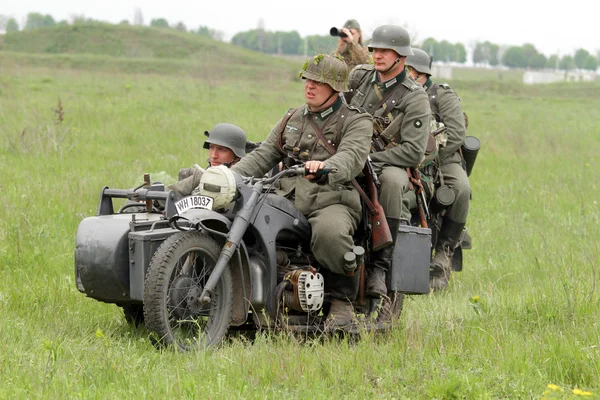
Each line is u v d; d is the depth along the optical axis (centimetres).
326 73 1788
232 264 1706
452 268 2600
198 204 1677
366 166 1844
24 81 8950
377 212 1830
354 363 1534
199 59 19962
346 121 1814
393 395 1428
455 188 2523
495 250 2942
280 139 1880
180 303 1645
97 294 1675
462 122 2569
